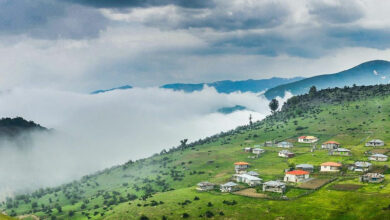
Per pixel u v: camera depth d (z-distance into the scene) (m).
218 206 189.75
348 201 170.25
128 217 193.38
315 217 159.75
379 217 146.00
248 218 170.25
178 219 180.38
